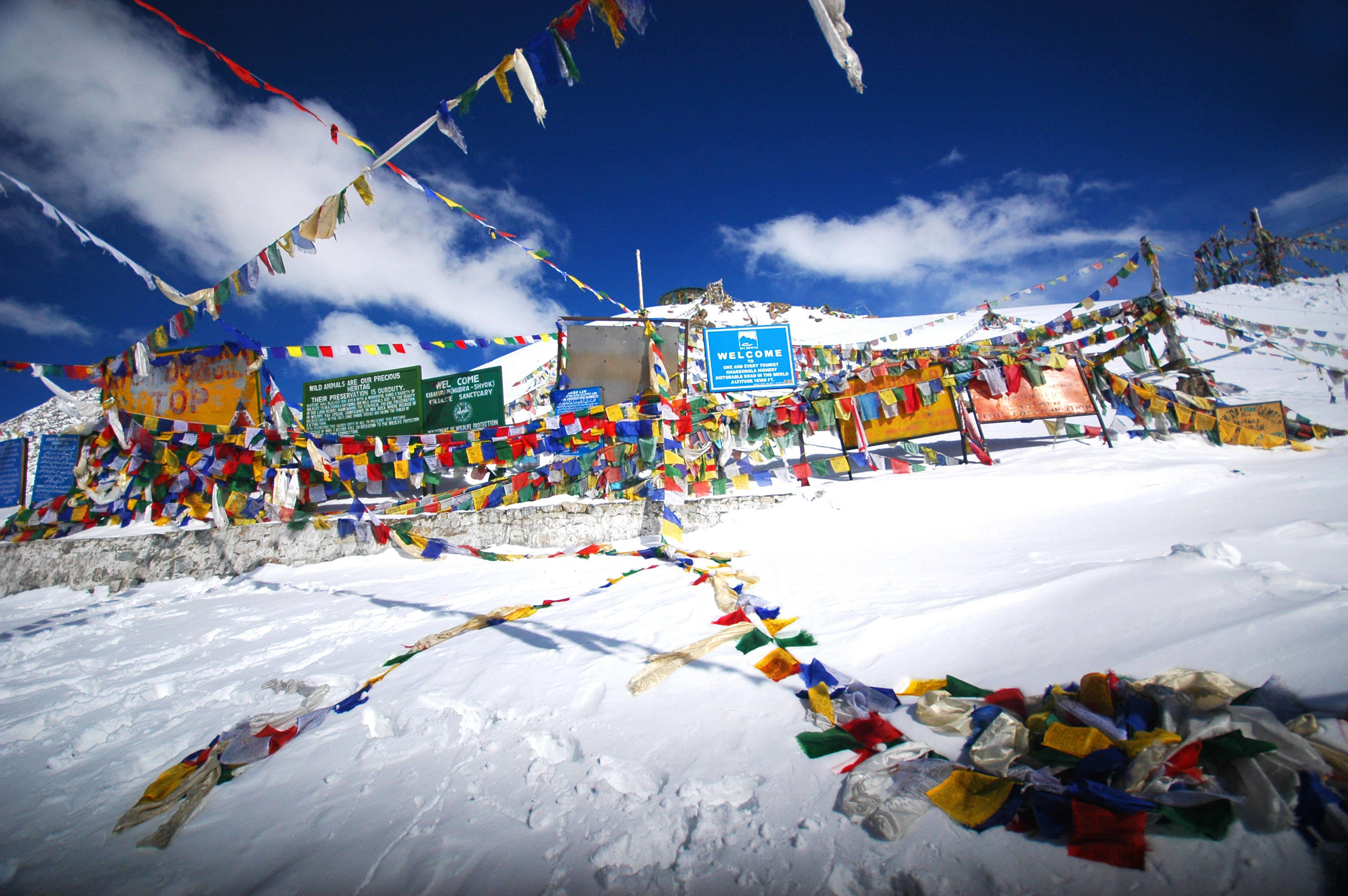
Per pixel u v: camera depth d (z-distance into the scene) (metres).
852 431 12.32
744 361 13.33
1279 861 1.69
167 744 3.80
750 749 2.87
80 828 3.03
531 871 2.27
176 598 9.20
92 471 11.42
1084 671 2.85
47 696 5.06
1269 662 2.45
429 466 11.41
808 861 2.09
